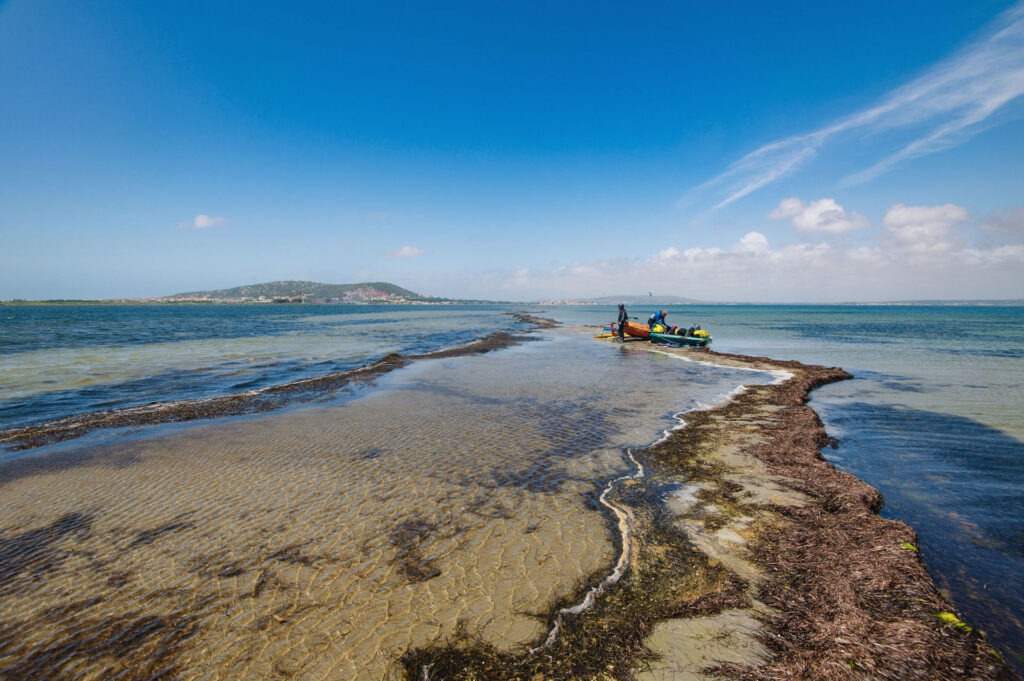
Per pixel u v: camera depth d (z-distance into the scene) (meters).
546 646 3.95
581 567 5.13
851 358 25.44
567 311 157.88
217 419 12.37
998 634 4.13
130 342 36.56
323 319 88.62
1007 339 38.25
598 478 7.90
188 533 6.11
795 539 5.54
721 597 4.49
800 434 10.05
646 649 3.87
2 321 68.06
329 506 6.89
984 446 9.68
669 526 6.07
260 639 4.12
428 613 4.41
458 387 16.84
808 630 3.98
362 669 3.74
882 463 8.70
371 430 11.12
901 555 4.95
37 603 4.71
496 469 8.40
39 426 11.74
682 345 30.73
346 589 4.82
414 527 6.20
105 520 6.52
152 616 4.47
